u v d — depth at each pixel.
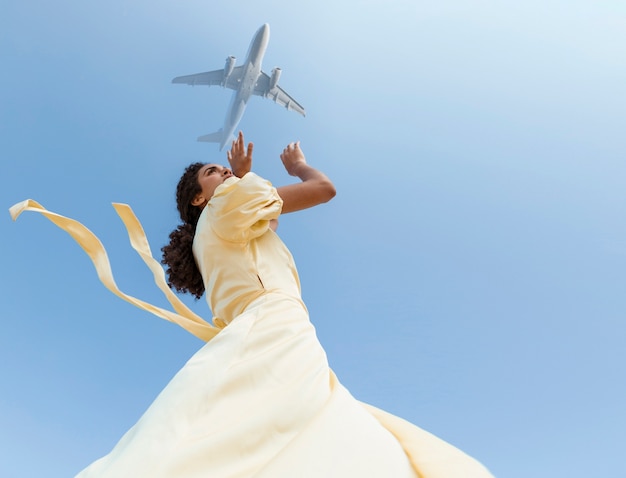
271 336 1.57
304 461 1.17
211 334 1.99
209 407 1.25
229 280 1.92
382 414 1.71
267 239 2.07
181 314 2.03
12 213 1.70
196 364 1.37
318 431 1.26
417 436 1.53
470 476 1.37
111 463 1.09
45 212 1.77
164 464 1.07
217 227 1.94
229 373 1.35
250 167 2.43
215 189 2.15
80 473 1.14
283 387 1.39
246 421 1.23
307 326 1.73
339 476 1.18
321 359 1.60
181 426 1.17
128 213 2.00
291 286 1.95
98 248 1.89
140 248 2.00
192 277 2.33
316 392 1.42
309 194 2.26
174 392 1.26
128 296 1.87
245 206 1.93
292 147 2.56
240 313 1.87
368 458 1.27
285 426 1.27
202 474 1.08
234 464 1.13
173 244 2.39
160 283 2.00
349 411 1.41
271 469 1.12
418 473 1.38
